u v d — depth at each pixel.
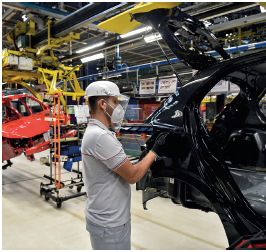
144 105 12.98
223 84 4.76
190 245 2.32
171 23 1.46
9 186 4.56
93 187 1.16
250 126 2.28
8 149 4.73
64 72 5.73
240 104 2.33
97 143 1.08
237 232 1.20
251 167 2.14
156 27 1.53
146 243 2.36
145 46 9.59
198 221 2.88
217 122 2.48
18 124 4.82
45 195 3.74
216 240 2.41
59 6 6.61
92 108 1.20
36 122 4.95
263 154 2.06
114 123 1.23
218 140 2.42
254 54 1.46
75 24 4.95
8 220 3.03
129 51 10.48
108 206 1.14
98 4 4.37
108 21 1.86
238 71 2.02
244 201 1.32
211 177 1.33
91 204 1.17
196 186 1.37
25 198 3.88
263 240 0.88
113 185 1.15
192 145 1.38
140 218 2.98
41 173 5.54
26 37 6.39
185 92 1.52
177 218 2.98
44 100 5.66
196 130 1.42
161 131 1.49
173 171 1.46
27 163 6.71
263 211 1.47
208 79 1.47
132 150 5.70
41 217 3.11
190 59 1.52
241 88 2.28
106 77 6.63
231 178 1.39
